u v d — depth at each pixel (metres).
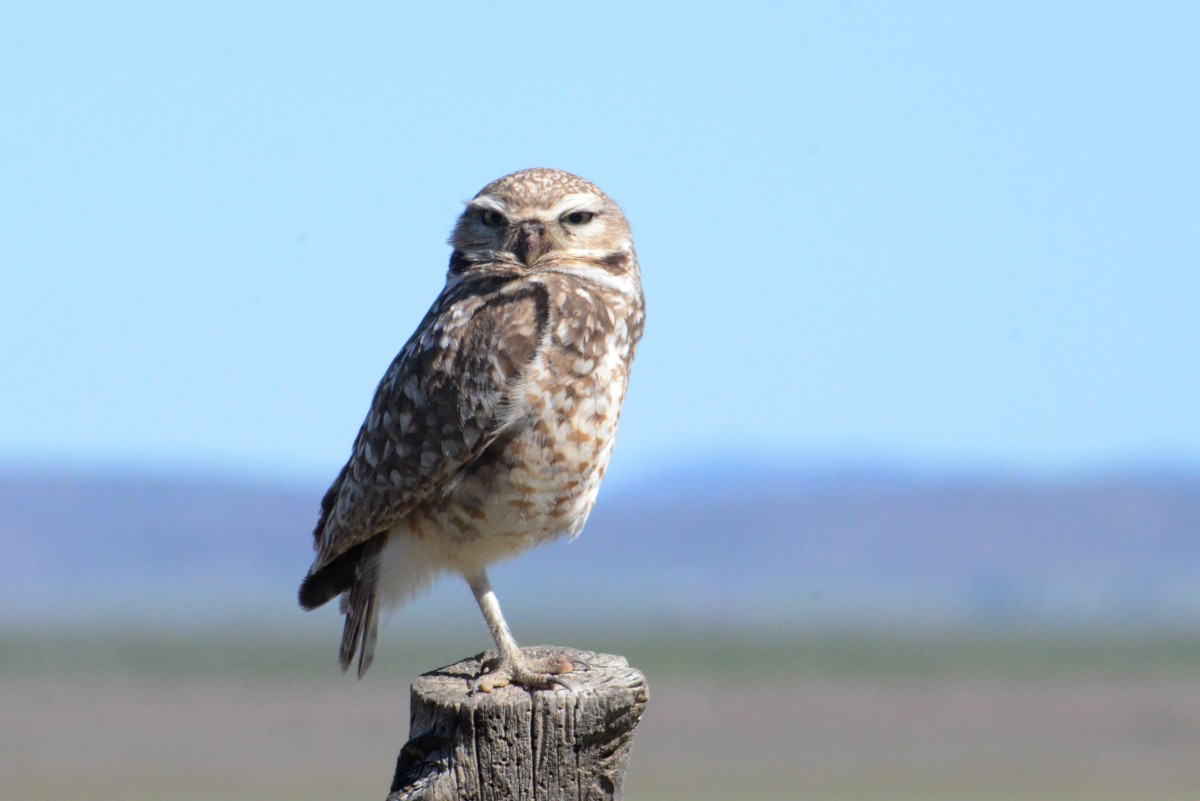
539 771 6.32
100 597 187.75
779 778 45.22
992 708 69.75
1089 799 40.06
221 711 66.06
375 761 50.22
